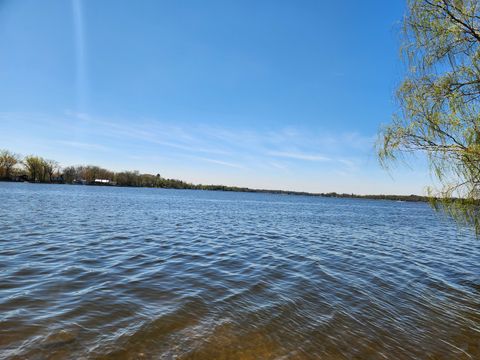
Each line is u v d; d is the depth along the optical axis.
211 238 17.55
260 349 5.41
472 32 5.71
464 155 5.79
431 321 7.06
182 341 5.46
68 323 5.77
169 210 37.25
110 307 6.62
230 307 7.12
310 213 47.00
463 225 6.73
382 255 14.81
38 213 24.92
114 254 11.78
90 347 5.03
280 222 30.25
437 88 6.04
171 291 7.90
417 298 8.58
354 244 18.08
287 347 5.54
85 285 7.95
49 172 121.81
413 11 6.18
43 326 5.59
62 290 7.48
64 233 16.12
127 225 21.00
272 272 10.53
